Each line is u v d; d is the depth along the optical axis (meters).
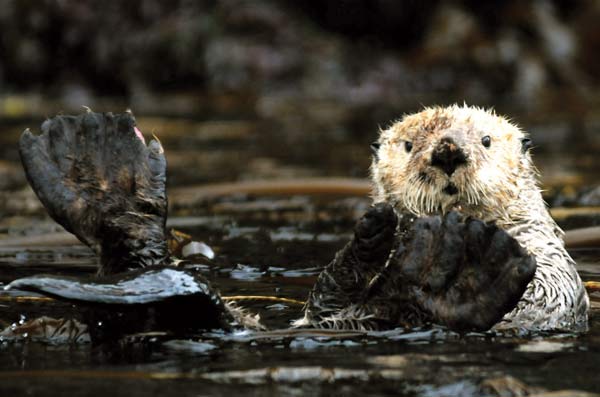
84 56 54.53
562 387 9.57
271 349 11.18
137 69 54.47
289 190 26.78
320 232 21.27
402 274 11.79
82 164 13.25
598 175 28.80
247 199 26.30
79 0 54.22
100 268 13.16
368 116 45.44
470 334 11.79
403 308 11.98
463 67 53.16
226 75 54.41
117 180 13.29
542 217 15.75
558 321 13.30
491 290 11.28
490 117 16.50
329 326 12.27
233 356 10.87
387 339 11.62
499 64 52.53
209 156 34.56
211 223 22.62
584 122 42.41
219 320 11.71
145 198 13.27
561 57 53.25
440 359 10.68
